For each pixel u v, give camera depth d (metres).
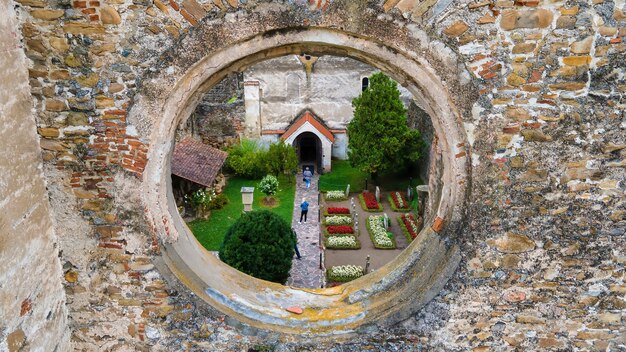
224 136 22.48
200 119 22.11
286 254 11.13
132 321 5.05
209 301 5.01
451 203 4.91
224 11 4.38
